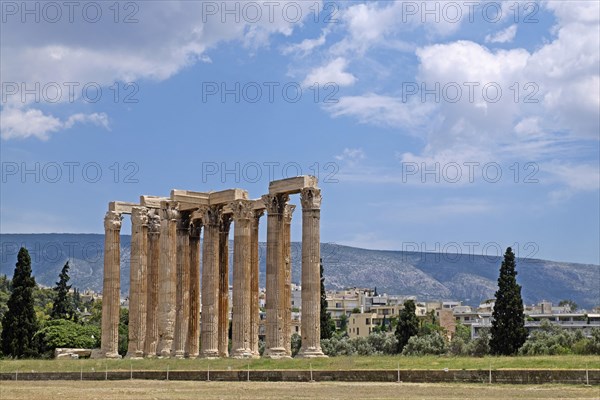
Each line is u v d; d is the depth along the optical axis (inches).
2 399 2199.8
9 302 5546.3
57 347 5551.2
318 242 3454.7
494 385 2322.8
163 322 3848.4
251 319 3855.8
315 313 3405.5
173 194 3858.3
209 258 3821.4
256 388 2447.1
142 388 2571.4
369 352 6378.0
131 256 4106.8
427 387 2315.5
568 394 2046.0
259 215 3927.2
